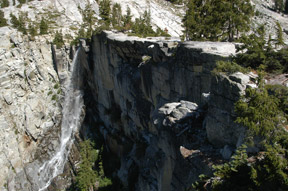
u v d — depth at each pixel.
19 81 49.88
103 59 43.06
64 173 44.88
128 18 53.12
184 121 17.08
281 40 16.02
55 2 84.50
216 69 14.07
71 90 56.38
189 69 20.59
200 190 11.02
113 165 38.22
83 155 37.62
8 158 44.44
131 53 34.56
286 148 9.28
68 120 54.53
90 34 52.72
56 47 54.62
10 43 50.91
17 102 48.84
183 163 14.98
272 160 8.67
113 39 36.31
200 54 18.66
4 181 43.09
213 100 14.06
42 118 52.22
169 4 95.94
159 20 78.75
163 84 26.05
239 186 9.48
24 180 45.00
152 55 27.69
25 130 49.00
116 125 41.78
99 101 49.94
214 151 13.89
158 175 21.34
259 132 10.54
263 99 10.30
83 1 87.38
